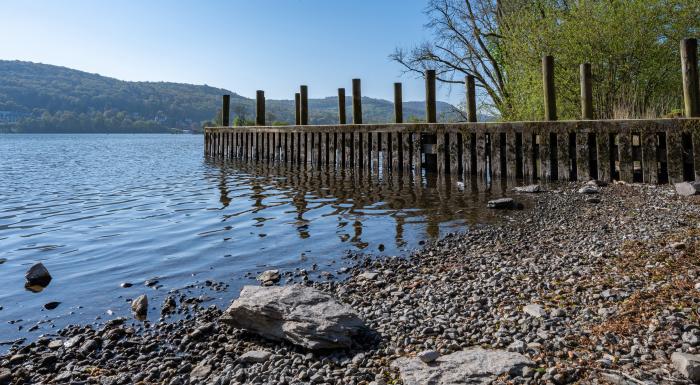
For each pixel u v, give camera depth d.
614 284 5.28
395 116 18.50
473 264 6.74
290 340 4.41
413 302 5.41
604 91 15.96
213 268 7.10
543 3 18.73
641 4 14.73
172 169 23.64
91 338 4.82
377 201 12.09
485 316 4.79
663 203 9.52
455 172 15.70
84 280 6.68
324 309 4.59
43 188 17.08
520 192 12.27
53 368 4.26
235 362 4.16
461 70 25.92
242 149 26.03
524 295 5.29
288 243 8.41
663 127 11.48
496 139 14.57
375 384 3.58
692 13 14.85
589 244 7.18
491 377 3.50
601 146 12.55
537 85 16.94
